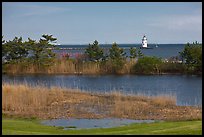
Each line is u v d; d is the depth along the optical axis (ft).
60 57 154.30
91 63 147.43
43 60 148.77
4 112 61.41
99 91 92.68
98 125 53.21
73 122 55.77
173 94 88.43
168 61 148.97
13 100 67.62
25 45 149.07
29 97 71.05
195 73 140.97
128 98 77.97
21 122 53.06
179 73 142.72
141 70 144.56
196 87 102.47
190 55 141.08
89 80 122.01
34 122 54.65
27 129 45.52
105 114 62.64
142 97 78.59
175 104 72.69
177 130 39.27
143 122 55.06
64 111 65.05
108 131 43.98
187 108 68.13
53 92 81.25
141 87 103.91
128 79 125.08
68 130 46.19
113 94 82.79
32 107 67.41
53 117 59.62
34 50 149.89
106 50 154.61
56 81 118.01
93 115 61.72
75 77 131.03
